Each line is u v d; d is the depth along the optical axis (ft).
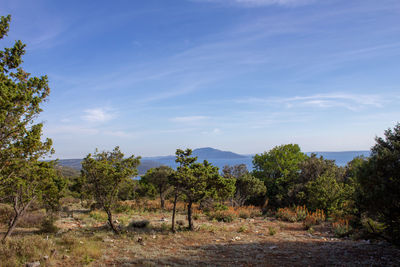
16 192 33.86
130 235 41.47
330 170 86.84
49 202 43.65
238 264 27.78
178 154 50.01
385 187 25.38
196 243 38.65
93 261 27.12
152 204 92.89
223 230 50.03
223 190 51.65
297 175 102.12
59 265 25.00
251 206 87.51
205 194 48.55
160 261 28.17
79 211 77.36
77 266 24.94
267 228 54.70
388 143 30.91
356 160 85.92
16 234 39.47
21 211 34.17
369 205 28.02
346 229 46.96
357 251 32.63
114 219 58.59
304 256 31.27
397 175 25.70
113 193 44.01
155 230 47.29
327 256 30.96
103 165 41.75
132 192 107.04
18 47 26.63
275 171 113.80
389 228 29.76
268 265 27.55
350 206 52.26
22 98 24.75
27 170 31.01
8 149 26.04
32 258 25.32
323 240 42.39
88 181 43.29
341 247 35.63
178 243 38.14
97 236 38.73
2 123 24.27
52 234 39.45
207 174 49.16
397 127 31.01
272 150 117.91
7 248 25.84
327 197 65.98
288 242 40.57
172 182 48.60
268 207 95.40
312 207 71.05
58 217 57.67
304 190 84.74
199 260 29.07
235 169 102.68
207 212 74.95
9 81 24.53
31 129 28.27
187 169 47.83
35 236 34.32
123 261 27.78
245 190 88.69
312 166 92.58
